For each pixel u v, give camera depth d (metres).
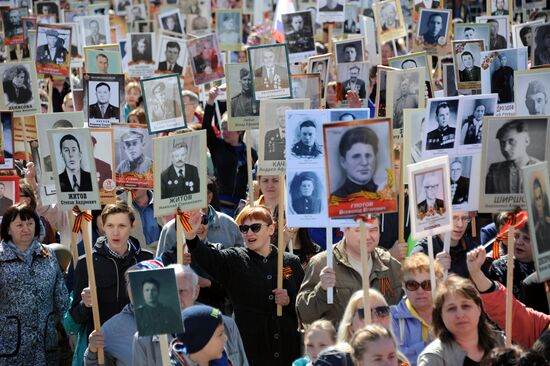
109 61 21.06
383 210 11.42
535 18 29.61
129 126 16.23
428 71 20.77
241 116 17.23
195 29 32.66
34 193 16.28
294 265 14.06
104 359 12.60
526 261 13.40
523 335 11.84
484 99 13.83
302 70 24.11
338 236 16.58
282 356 13.73
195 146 13.13
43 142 15.34
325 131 11.51
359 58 22.61
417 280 11.85
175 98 16.42
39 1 30.97
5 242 14.06
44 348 14.10
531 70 15.55
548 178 10.95
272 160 14.63
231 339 11.65
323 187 13.36
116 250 13.88
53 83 25.14
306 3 30.67
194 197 13.12
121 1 33.69
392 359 9.47
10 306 13.90
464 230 14.23
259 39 25.70
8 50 24.72
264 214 13.79
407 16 31.64
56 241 18.17
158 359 11.05
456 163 13.93
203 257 13.45
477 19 24.08
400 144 16.44
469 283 10.50
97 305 12.77
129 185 16.20
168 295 9.53
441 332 10.52
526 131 12.10
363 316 11.01
